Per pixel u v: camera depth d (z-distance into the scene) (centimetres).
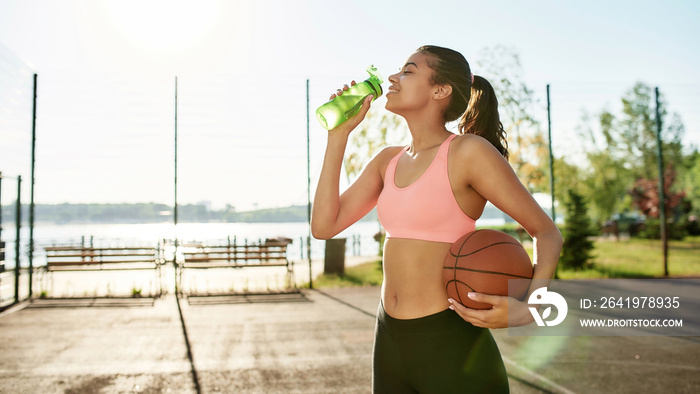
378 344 145
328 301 796
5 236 1956
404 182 139
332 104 151
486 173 125
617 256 1575
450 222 133
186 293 873
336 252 1145
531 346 505
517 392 368
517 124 1314
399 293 136
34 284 963
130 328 596
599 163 2622
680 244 2195
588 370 424
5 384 388
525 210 123
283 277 1102
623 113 2783
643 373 414
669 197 2744
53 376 410
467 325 130
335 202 158
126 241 1302
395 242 138
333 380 400
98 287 933
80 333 568
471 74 147
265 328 596
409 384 136
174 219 921
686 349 494
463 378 127
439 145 139
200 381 397
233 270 1252
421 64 142
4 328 595
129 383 392
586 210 1299
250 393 370
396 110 146
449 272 125
